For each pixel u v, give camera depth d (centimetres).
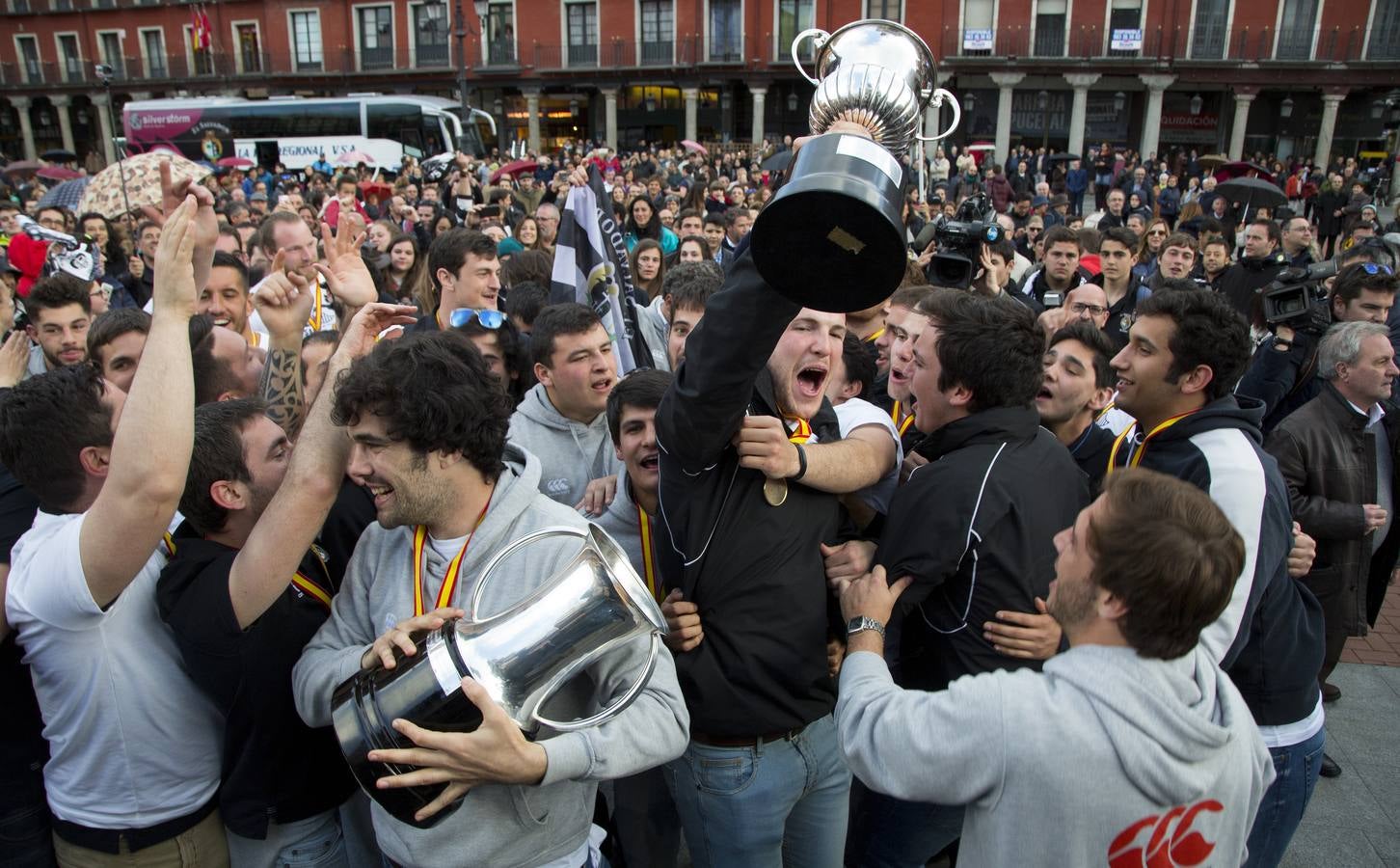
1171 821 137
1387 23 2991
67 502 191
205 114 2989
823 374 208
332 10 3694
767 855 211
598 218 444
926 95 177
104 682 183
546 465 309
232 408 199
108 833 191
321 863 207
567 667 154
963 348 212
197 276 200
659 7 3412
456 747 146
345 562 211
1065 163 2509
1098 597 142
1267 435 365
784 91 3512
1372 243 538
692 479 188
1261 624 223
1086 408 306
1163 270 611
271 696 190
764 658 195
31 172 2255
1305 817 331
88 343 331
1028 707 142
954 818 230
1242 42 3045
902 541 205
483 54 3584
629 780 255
